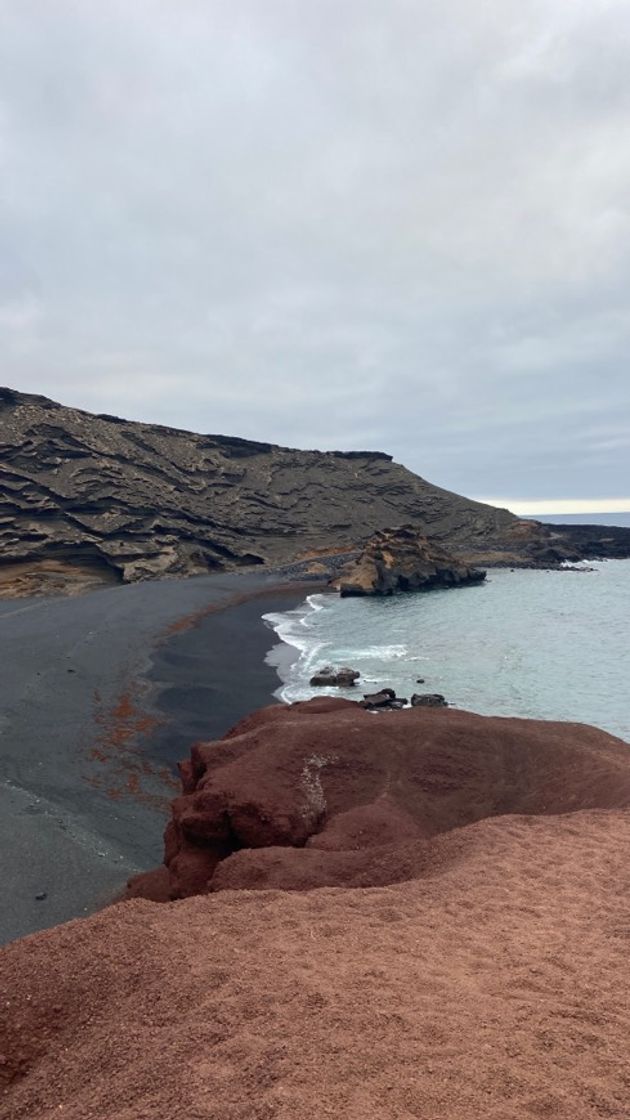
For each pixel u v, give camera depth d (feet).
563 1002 16.08
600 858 27.45
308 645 135.33
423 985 17.02
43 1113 14.29
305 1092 12.41
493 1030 14.67
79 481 256.32
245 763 42.14
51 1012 17.71
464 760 43.98
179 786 63.67
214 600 199.00
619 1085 12.66
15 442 252.42
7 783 60.90
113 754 70.74
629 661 113.60
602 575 262.47
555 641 134.21
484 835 30.96
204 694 96.73
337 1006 15.72
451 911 22.68
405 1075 12.92
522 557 314.96
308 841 35.12
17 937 39.42
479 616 168.86
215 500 312.09
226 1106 12.37
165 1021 16.17
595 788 38.50
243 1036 14.67
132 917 22.02
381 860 30.76
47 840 50.47
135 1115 12.84
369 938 20.30
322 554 305.53
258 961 18.48
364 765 42.91
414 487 383.65
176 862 38.32
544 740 45.91
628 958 18.75
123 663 111.65
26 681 94.89
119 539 250.16
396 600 205.46
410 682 102.27
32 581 219.82
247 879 30.09
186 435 339.77
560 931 20.86
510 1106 12.01
